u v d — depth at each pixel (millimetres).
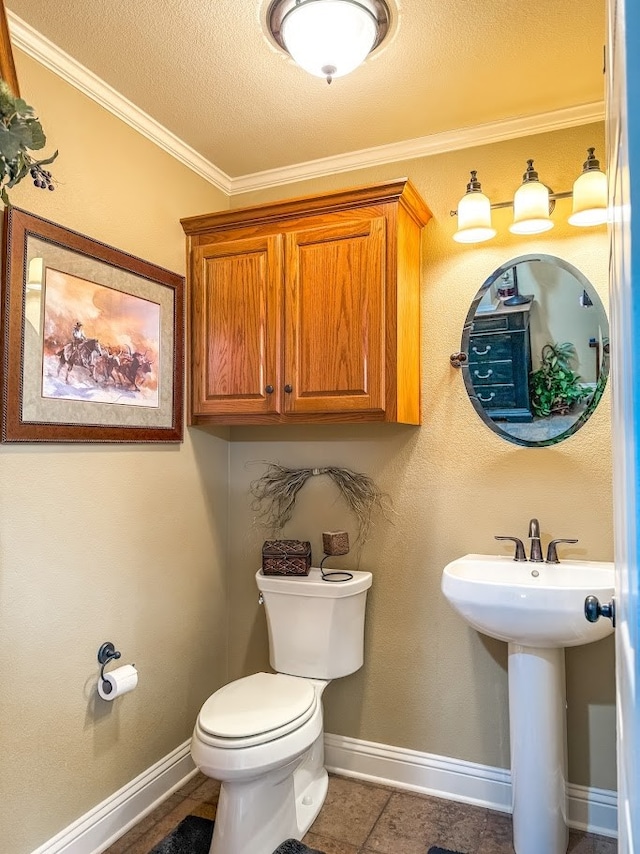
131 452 2076
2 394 1583
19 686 1635
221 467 2613
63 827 1755
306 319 2152
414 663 2283
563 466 2080
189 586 2383
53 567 1753
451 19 1627
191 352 2373
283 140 2309
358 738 2363
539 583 1971
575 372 2070
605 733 1973
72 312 1811
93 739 1878
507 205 2119
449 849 1878
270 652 2283
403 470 2320
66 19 1627
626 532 592
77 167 1854
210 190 2553
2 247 1595
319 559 2467
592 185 1834
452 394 2248
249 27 1658
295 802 1970
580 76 1901
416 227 2246
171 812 2090
